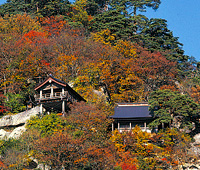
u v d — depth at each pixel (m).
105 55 79.75
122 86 75.38
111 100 71.81
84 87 68.06
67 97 58.41
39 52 74.62
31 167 47.22
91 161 45.47
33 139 51.00
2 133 55.81
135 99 74.19
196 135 58.47
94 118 53.75
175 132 55.72
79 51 78.75
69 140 46.12
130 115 60.19
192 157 52.53
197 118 60.19
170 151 53.06
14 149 49.03
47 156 45.28
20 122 57.56
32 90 67.62
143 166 48.94
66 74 73.69
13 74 70.75
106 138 53.78
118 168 46.28
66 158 45.47
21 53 74.00
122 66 77.19
